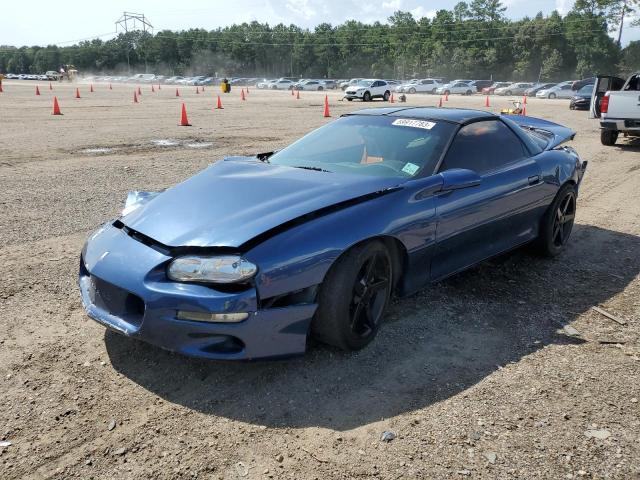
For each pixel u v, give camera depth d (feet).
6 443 7.88
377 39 389.60
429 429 8.27
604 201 23.24
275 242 8.98
